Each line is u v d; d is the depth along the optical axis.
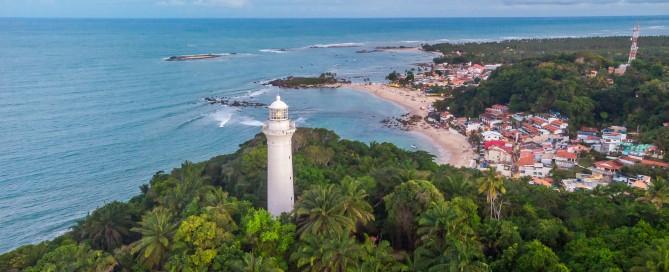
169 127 167.38
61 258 51.22
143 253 52.19
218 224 51.34
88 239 67.25
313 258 44.66
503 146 141.12
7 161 126.81
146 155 137.75
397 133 171.38
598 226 58.00
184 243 48.81
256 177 79.88
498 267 48.84
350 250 44.94
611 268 43.25
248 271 44.03
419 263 47.97
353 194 55.12
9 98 198.12
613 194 77.69
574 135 152.62
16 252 56.59
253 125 174.75
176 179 83.56
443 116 185.38
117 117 176.50
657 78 179.62
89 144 144.00
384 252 47.38
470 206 57.66
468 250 45.50
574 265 46.53
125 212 71.06
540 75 196.62
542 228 54.12
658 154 124.12
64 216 100.25
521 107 184.00
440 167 103.50
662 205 66.19
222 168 92.62
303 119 191.62
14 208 102.50
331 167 93.00
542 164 123.00
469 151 147.50
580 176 111.75
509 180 87.88
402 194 56.78
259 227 50.75
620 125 157.38
